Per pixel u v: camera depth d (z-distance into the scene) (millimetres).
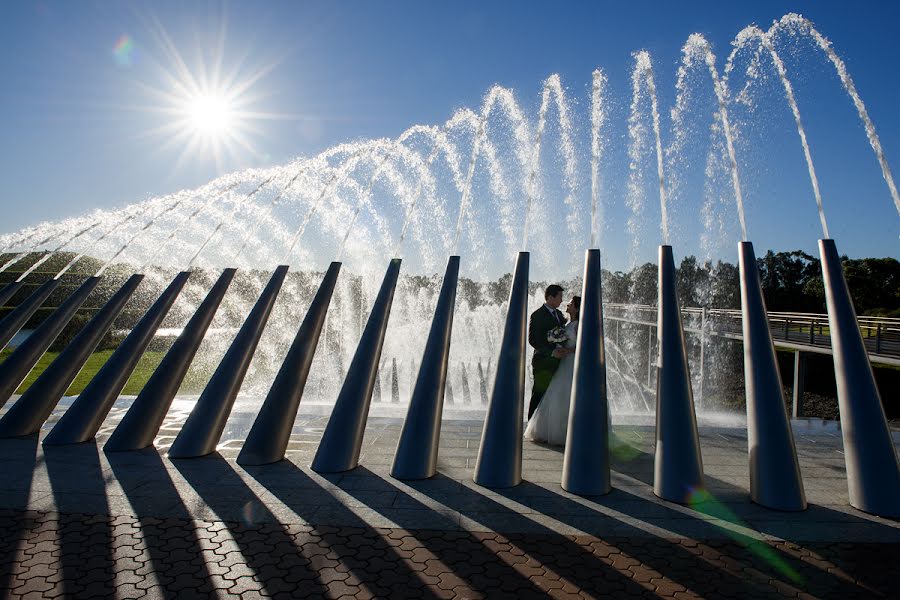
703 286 38438
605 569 3572
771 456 4766
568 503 4742
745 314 5340
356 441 5730
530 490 5082
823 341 19797
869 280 44375
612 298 34312
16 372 7684
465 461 6066
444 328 6094
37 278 39094
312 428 7672
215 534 4035
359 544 3898
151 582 3328
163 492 4902
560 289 7090
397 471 5383
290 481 5246
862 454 4734
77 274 39906
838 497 5012
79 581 3330
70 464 5730
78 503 4613
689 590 3322
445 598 3195
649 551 3844
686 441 4938
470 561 3660
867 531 4215
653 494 4996
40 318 34031
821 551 3873
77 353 7570
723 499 4883
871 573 3559
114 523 4215
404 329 17859
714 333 25359
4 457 5969
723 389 21500
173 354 6930
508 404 5445
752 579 3467
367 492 4965
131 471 5520
